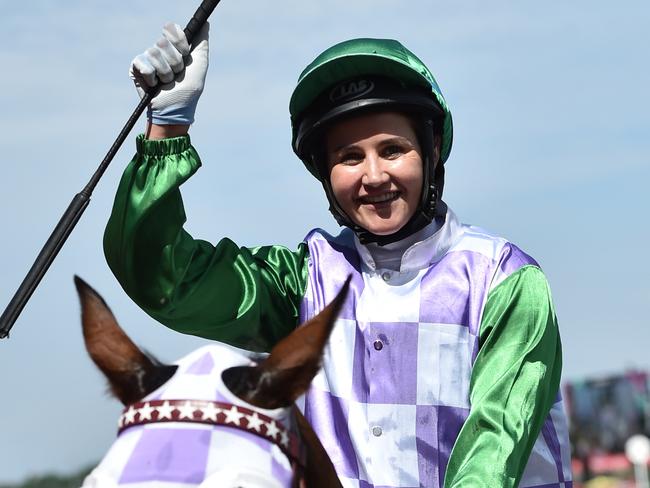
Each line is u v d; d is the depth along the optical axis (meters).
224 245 4.53
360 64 4.26
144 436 2.88
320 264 4.55
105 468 2.83
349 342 4.34
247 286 4.50
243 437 2.91
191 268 4.36
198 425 2.90
